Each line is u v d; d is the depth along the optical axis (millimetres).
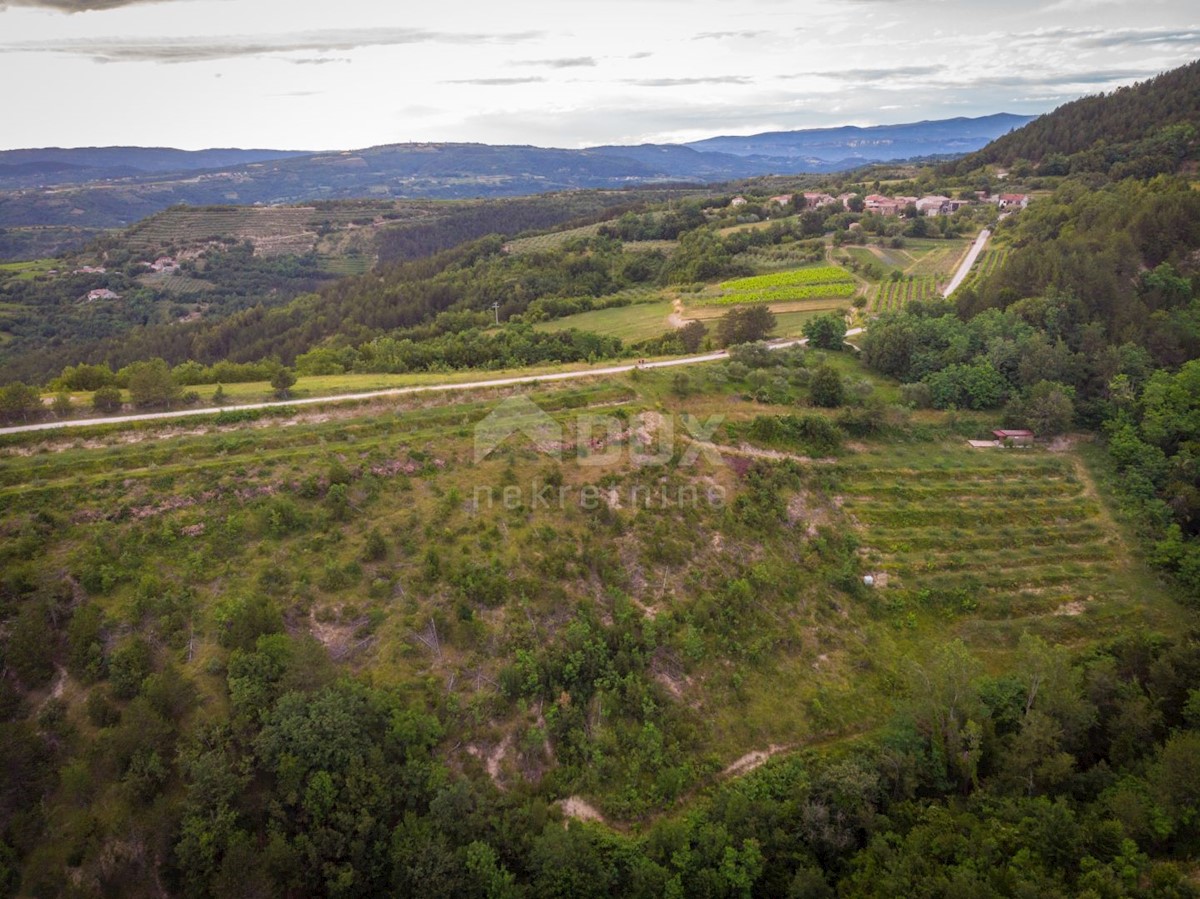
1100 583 58969
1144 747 42781
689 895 38188
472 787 39969
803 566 59438
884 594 58375
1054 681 43781
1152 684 46938
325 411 66625
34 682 40906
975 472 70562
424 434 63469
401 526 53500
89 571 45812
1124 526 64562
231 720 39188
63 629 43688
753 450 69000
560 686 46438
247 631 42688
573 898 37594
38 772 37156
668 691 48750
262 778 38062
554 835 38062
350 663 44469
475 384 74562
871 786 41781
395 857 36344
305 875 35719
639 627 51156
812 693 50688
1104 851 35812
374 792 37750
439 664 45562
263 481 55469
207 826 35188
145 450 57438
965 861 35375
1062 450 74812
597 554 54312
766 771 44969
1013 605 57469
